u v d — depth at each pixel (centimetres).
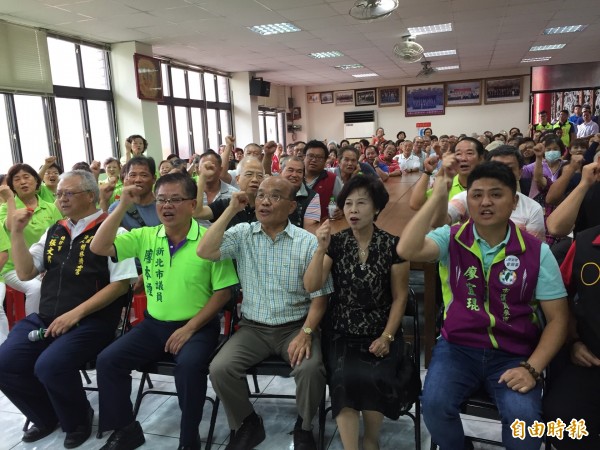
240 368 175
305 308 188
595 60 1144
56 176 381
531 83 1261
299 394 169
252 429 181
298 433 176
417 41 809
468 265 152
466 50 927
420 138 739
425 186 249
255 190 243
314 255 170
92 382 244
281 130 1423
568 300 152
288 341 181
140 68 712
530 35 803
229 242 189
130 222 256
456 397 144
